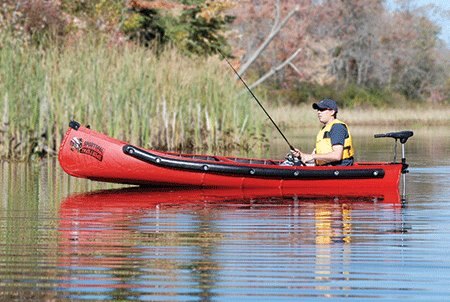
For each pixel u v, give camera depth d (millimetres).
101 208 25969
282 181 29906
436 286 16141
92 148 30797
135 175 30688
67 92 44125
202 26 78250
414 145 58344
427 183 32906
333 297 15516
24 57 43875
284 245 19734
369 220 23422
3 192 30406
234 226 22391
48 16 57750
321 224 22719
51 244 19938
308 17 126875
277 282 16453
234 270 17344
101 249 19359
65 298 15469
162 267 17578
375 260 18141
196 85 49375
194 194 29219
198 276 16875
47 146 43969
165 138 47906
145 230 21797
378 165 29438
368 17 136000
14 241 20359
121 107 44500
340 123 29562
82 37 50438
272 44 117375
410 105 131000
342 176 29359
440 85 139625
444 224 22688
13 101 42594
